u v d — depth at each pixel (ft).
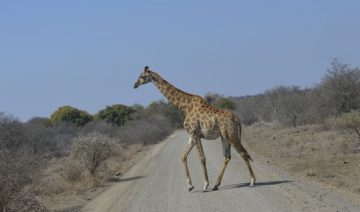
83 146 83.05
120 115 277.85
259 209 46.75
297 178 67.21
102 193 67.56
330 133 115.96
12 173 49.57
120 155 117.91
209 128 59.41
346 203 48.49
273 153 102.78
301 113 169.58
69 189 72.74
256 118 249.55
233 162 88.79
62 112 260.42
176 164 92.58
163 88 62.44
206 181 59.62
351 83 137.80
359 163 75.20
